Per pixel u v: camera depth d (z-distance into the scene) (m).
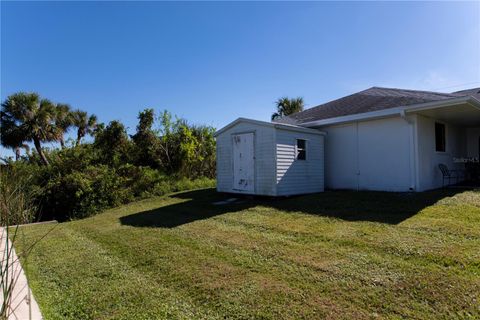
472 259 3.60
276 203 8.23
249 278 3.43
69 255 4.69
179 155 15.91
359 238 4.71
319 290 3.05
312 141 10.05
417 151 8.77
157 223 6.77
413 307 2.63
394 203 7.16
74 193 9.54
